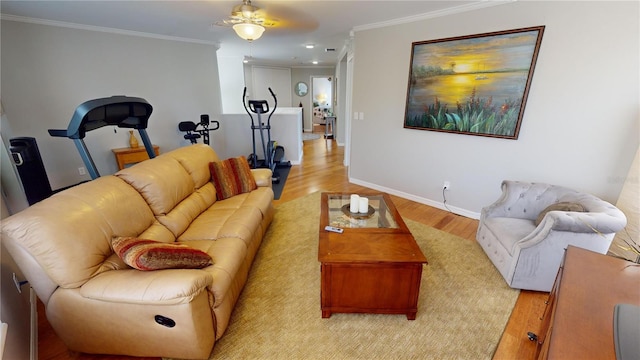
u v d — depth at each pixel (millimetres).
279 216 3273
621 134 2236
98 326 1384
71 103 3824
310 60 8062
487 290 2037
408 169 3752
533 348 1581
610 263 1128
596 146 2359
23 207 2062
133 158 4262
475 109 2945
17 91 3426
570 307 897
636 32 2061
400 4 2852
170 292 1266
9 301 1406
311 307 1890
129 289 1288
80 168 4004
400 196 3928
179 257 1466
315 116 11648
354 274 1690
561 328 818
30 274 1342
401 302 1748
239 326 1728
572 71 2355
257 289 2057
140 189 1953
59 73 3680
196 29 4102
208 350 1470
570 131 2455
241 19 2863
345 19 3447
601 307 898
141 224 1800
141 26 3887
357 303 1765
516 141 2764
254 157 5250
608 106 2252
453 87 3055
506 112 2746
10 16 3229
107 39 3996
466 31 2875
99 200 1578
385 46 3598
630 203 2092
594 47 2232
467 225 3068
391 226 2072
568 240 1836
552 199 2246
